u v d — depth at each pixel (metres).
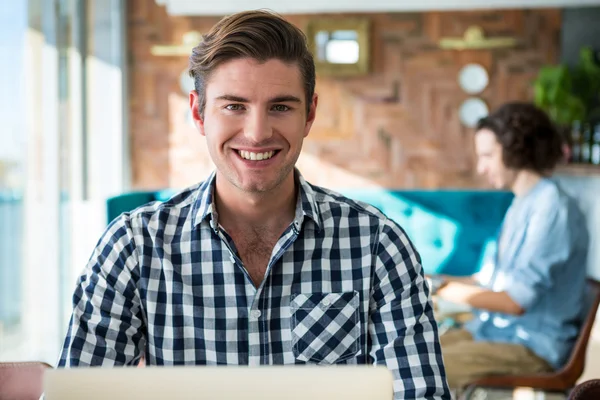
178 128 6.20
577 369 2.40
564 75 5.43
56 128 4.21
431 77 6.11
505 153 2.64
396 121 6.15
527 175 2.65
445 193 4.64
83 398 0.87
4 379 1.49
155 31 6.15
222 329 1.35
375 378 0.88
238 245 1.38
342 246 1.39
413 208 4.66
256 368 0.88
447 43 5.94
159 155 6.21
